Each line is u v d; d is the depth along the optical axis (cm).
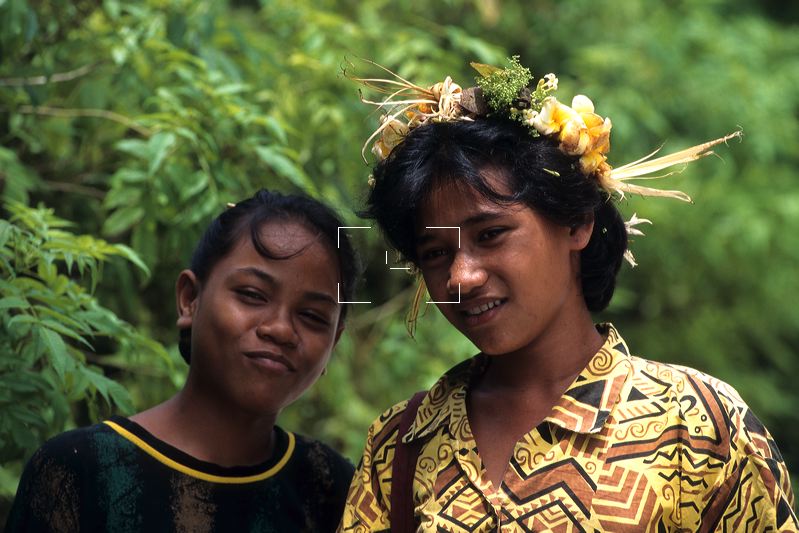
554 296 224
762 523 211
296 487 286
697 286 805
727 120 786
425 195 223
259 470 277
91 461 263
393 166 230
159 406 279
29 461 266
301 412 495
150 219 369
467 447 227
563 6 777
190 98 397
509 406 232
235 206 279
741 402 222
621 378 223
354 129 461
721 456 212
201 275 276
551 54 773
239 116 378
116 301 411
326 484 292
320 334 273
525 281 220
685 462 212
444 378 245
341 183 468
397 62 503
